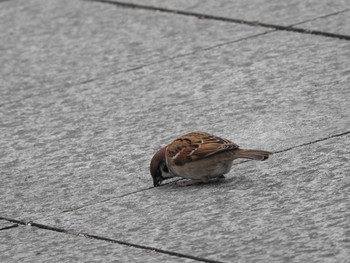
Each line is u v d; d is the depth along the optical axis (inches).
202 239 358.9
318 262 327.6
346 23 593.3
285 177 405.4
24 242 379.2
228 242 353.4
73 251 365.4
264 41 588.4
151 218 383.6
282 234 353.1
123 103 523.5
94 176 434.6
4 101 551.5
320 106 480.1
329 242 340.8
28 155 469.1
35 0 751.7
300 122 464.1
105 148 465.7
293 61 548.4
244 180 409.1
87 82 564.4
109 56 603.2
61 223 391.2
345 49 555.2
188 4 682.8
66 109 526.0
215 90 524.1
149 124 489.1
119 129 487.8
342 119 460.1
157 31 636.7
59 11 711.7
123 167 440.5
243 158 412.2
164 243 360.8
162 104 514.3
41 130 500.4
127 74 568.4
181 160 398.0
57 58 612.7
